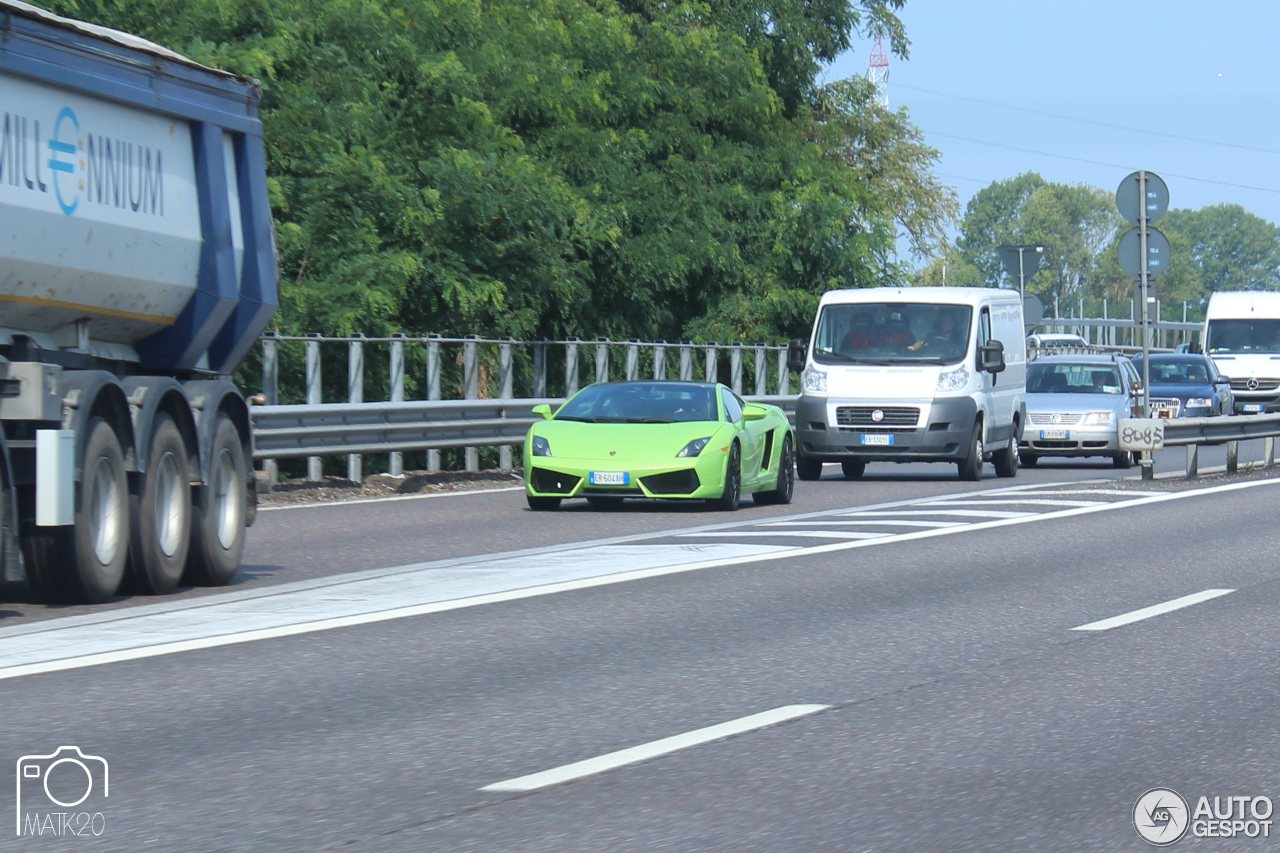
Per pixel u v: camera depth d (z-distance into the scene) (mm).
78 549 34781
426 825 18422
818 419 80375
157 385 37594
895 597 37750
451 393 90625
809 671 28375
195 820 18625
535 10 119688
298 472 81500
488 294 91875
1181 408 125062
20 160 33312
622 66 127812
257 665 28578
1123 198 79250
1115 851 17641
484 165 94875
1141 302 79062
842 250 134750
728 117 136000
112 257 37000
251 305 43125
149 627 32656
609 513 60344
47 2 78125
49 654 29422
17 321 34562
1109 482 75000
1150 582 40625
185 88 40062
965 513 59375
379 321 85125
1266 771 21203
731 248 125375
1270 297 156625
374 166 89562
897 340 81250
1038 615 35094
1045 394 94500
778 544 48781
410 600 36688
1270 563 44656
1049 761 21672
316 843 17688
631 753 22062
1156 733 23453
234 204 42562
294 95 89875
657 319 122875
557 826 18391
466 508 62312
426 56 99875
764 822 18594
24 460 33500
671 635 32188
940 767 21312
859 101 162000
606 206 109062
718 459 59688
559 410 63750
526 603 36375
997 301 85938
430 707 25125
